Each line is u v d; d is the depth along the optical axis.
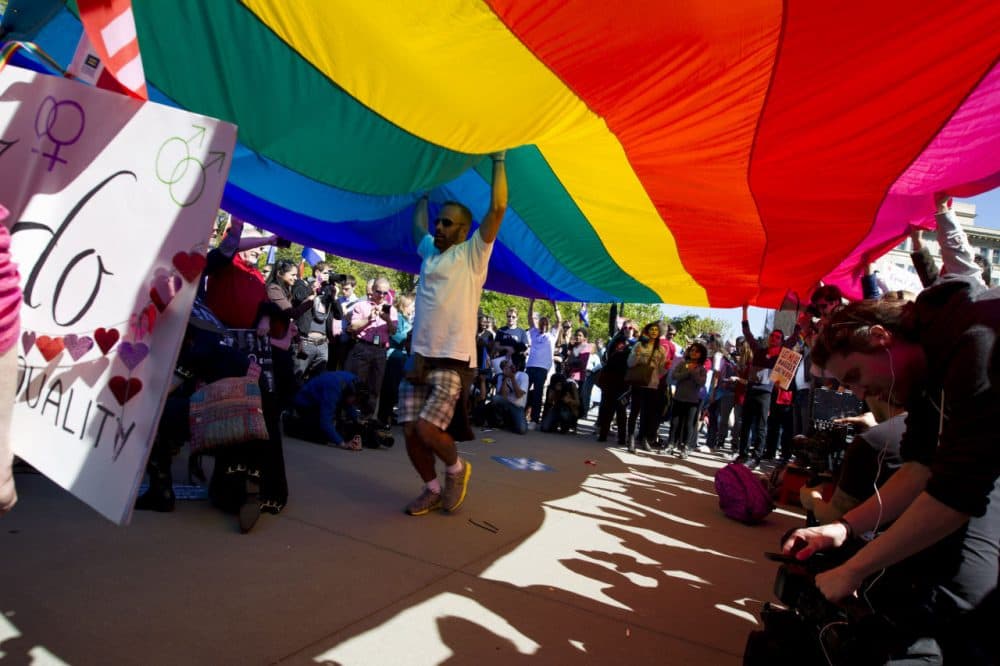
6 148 1.26
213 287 4.73
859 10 2.36
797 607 1.80
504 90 3.02
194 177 1.36
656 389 9.56
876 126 3.30
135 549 3.11
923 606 1.61
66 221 1.29
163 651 2.24
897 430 2.36
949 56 2.66
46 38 2.62
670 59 2.72
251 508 3.51
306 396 6.55
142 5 2.76
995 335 1.46
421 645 2.52
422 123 3.43
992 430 1.37
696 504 6.06
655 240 5.94
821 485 3.59
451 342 4.18
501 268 7.64
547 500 5.26
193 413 3.57
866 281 5.20
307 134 3.61
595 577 3.56
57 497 3.68
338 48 2.89
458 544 3.81
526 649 2.60
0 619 2.30
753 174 4.09
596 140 3.90
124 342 1.29
